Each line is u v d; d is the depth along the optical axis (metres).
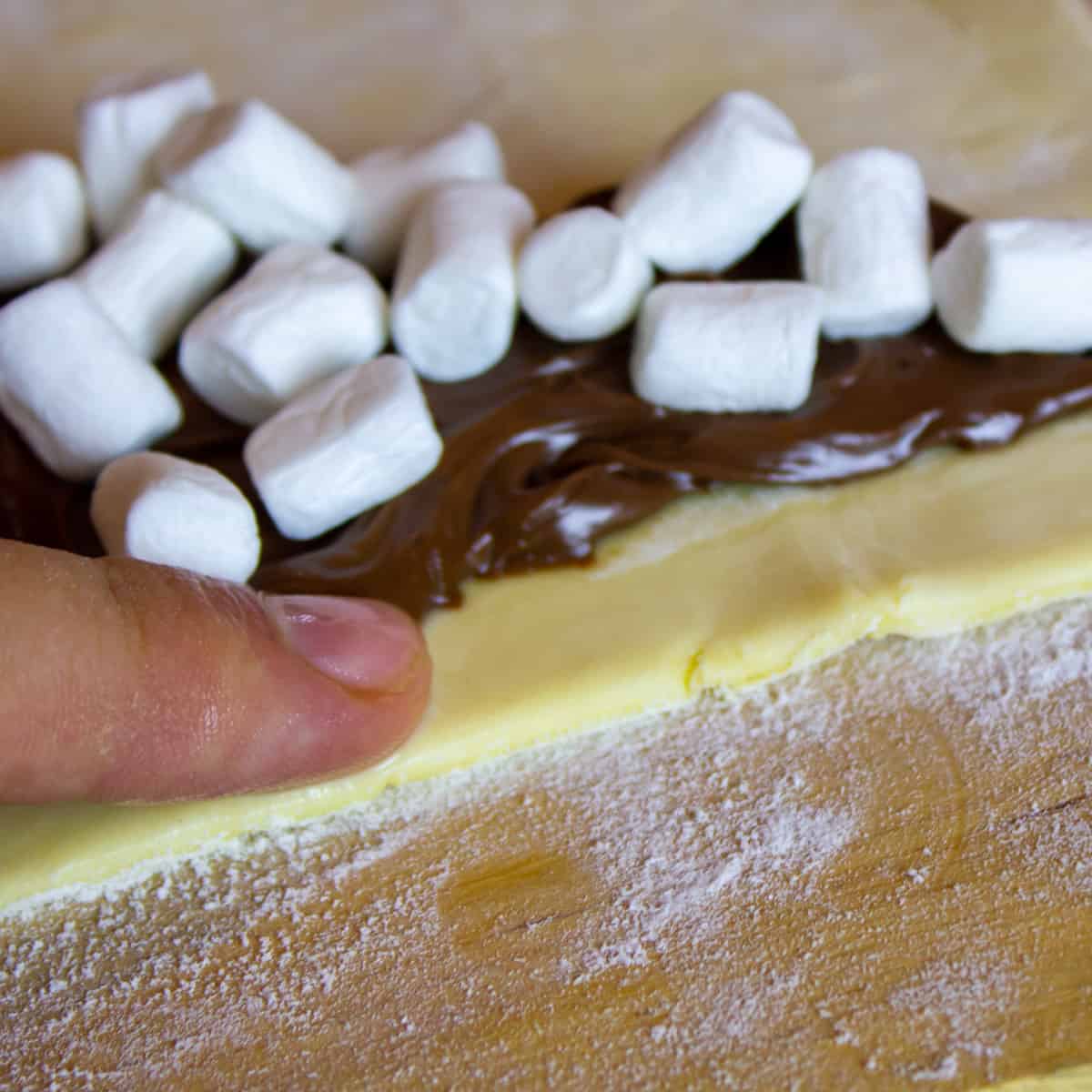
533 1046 0.22
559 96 0.28
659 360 0.24
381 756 0.23
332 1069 0.22
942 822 0.23
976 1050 0.22
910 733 0.23
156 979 0.23
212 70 0.29
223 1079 0.22
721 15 0.29
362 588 0.23
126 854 0.23
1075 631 0.23
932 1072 0.22
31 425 0.24
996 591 0.23
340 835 0.23
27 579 0.21
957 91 0.28
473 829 0.23
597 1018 0.22
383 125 0.28
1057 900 0.22
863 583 0.23
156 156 0.26
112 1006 0.22
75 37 0.30
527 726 0.23
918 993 0.22
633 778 0.23
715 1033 0.22
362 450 0.23
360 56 0.29
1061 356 0.24
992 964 0.22
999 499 0.24
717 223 0.24
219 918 0.23
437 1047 0.22
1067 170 0.27
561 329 0.24
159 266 0.25
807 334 0.23
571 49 0.29
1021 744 0.23
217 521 0.23
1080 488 0.24
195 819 0.23
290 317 0.24
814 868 0.23
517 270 0.24
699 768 0.23
